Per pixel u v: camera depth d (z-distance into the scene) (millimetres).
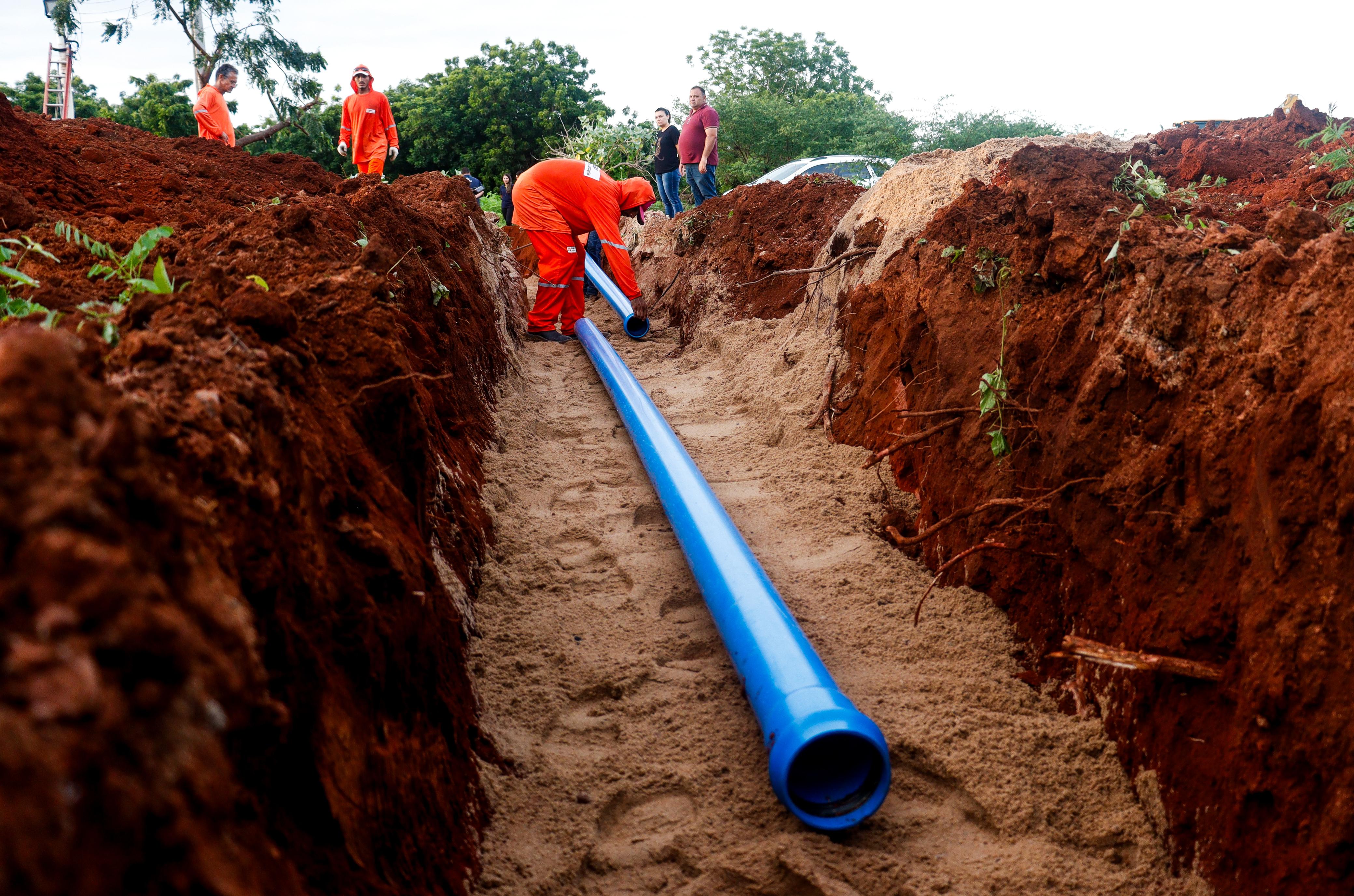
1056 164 4793
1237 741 2145
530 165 31625
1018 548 3250
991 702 2986
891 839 2494
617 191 8289
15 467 1032
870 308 5316
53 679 894
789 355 6184
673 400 6387
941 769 2686
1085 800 2562
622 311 8555
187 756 994
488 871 2311
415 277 4625
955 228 4613
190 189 5750
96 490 1074
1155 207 3922
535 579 3854
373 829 1852
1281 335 2311
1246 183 4723
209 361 1864
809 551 4117
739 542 3594
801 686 2633
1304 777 1948
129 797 898
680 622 3596
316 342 2742
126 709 952
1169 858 2334
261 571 1621
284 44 25703
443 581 3102
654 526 4461
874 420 4867
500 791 2629
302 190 6863
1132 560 2699
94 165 5500
